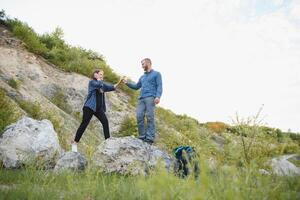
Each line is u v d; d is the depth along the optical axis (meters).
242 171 2.78
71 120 13.30
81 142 11.70
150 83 8.39
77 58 18.06
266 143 4.63
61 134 11.35
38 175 4.47
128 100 17.36
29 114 11.40
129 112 15.95
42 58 16.50
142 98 8.40
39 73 14.95
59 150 8.22
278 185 2.72
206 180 2.02
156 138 14.36
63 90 15.04
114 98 16.50
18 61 14.87
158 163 2.30
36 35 18.22
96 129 13.89
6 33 16.66
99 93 8.77
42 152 7.58
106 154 6.79
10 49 15.37
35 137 7.75
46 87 14.49
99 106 8.68
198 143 4.65
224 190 2.30
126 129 14.32
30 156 5.77
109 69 18.73
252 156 4.38
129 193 3.70
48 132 8.12
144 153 6.93
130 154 6.82
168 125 17.45
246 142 4.80
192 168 2.60
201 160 2.21
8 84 12.80
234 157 3.44
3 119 9.04
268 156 4.46
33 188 3.77
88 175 4.00
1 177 4.94
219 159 3.65
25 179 4.30
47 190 3.72
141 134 8.34
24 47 16.23
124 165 6.63
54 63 16.75
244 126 4.98
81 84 15.91
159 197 2.11
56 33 19.48
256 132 4.86
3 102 9.69
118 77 18.44
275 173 3.64
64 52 17.95
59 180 4.36
